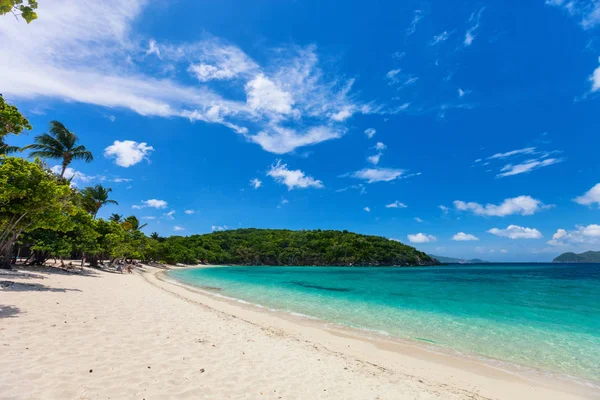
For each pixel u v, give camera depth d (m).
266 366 7.00
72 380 4.80
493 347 11.16
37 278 17.17
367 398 6.02
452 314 17.56
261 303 20.16
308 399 5.54
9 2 4.49
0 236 14.77
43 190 12.79
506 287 35.38
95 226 30.00
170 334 8.32
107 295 14.16
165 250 75.56
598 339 12.36
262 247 129.88
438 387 7.34
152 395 4.73
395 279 48.66
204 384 5.44
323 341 10.92
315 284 37.19
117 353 6.28
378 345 10.97
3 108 9.60
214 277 46.84
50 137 35.16
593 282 43.59
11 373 4.72
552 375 8.61
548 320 16.08
